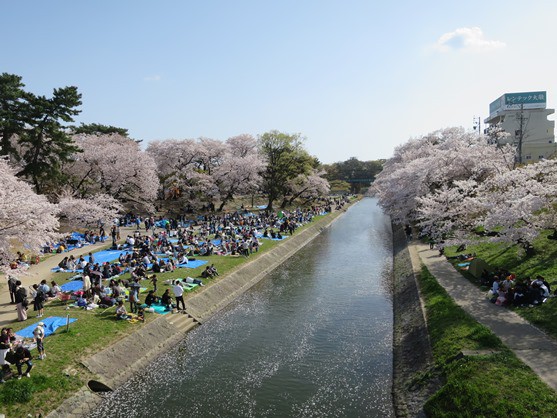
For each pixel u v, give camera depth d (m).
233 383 18.44
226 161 77.12
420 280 28.95
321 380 18.59
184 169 77.31
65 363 17.70
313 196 99.38
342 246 53.81
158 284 29.28
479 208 28.61
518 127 87.00
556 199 23.45
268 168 84.56
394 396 16.91
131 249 39.09
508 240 23.39
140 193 60.72
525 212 22.03
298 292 32.84
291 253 48.97
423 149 59.75
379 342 22.73
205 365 20.31
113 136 72.19
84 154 53.25
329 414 15.83
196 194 78.62
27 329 20.11
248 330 24.94
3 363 15.82
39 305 21.95
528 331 17.23
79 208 40.91
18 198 21.38
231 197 80.31
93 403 16.62
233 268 36.12
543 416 11.62
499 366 14.44
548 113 86.19
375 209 109.38
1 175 26.05
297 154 86.25
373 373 19.19
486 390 13.27
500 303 20.95
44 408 15.28
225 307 29.38
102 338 20.28
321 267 41.66
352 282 35.44
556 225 23.52
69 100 42.44
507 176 26.17
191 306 26.95
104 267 29.39
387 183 56.25
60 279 29.08
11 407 14.74
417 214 44.81
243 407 16.45
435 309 22.17
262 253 43.16
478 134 56.66
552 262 23.59
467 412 12.95
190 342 23.25
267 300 30.92
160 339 22.39
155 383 18.50
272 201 91.50
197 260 37.31
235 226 56.06
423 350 18.92
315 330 24.70
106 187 57.72
